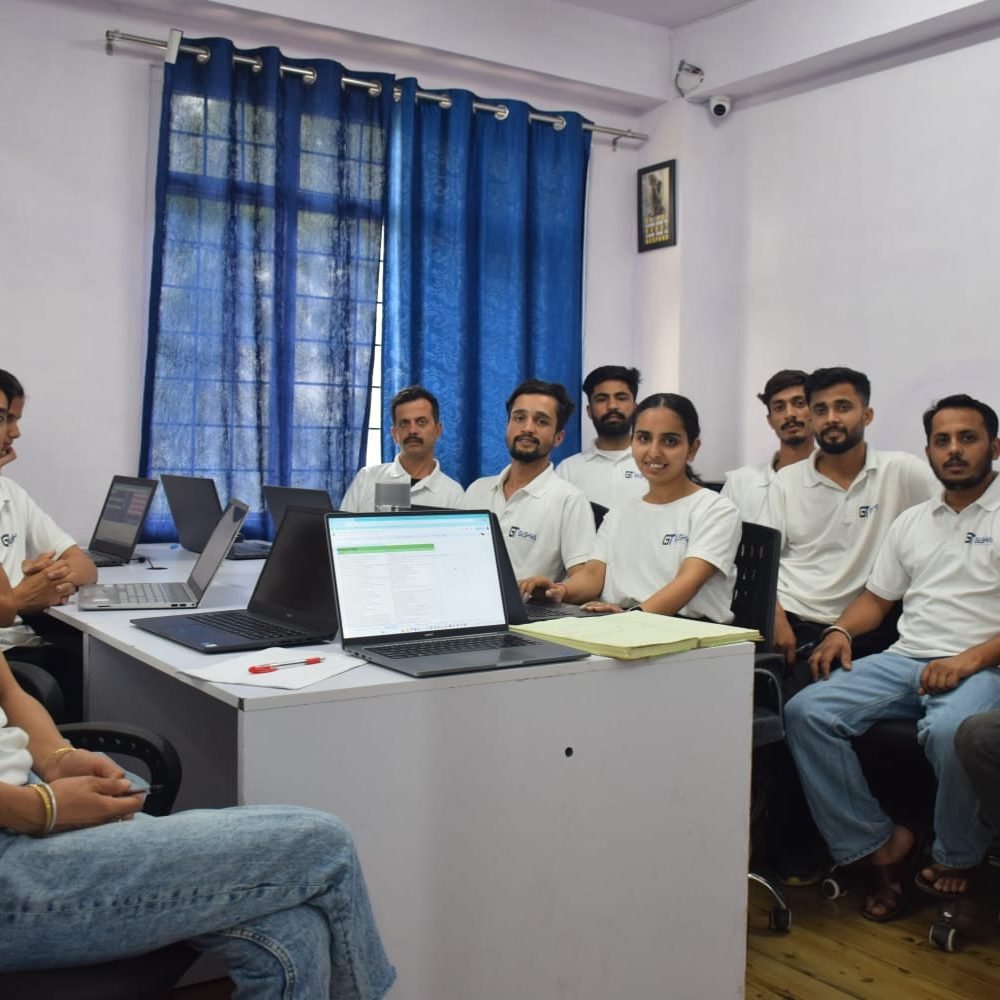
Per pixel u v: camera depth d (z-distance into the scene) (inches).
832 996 89.0
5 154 145.3
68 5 148.3
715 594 108.4
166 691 95.7
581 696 74.2
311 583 85.7
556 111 185.0
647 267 194.5
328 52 166.2
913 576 118.2
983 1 142.7
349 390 163.8
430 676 68.3
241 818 57.5
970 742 95.2
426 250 170.2
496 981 71.6
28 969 54.1
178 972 56.2
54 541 117.1
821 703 108.4
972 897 111.0
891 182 162.1
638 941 77.6
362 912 59.3
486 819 70.7
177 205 150.9
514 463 134.0
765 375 182.9
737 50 177.8
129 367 154.6
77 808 55.7
